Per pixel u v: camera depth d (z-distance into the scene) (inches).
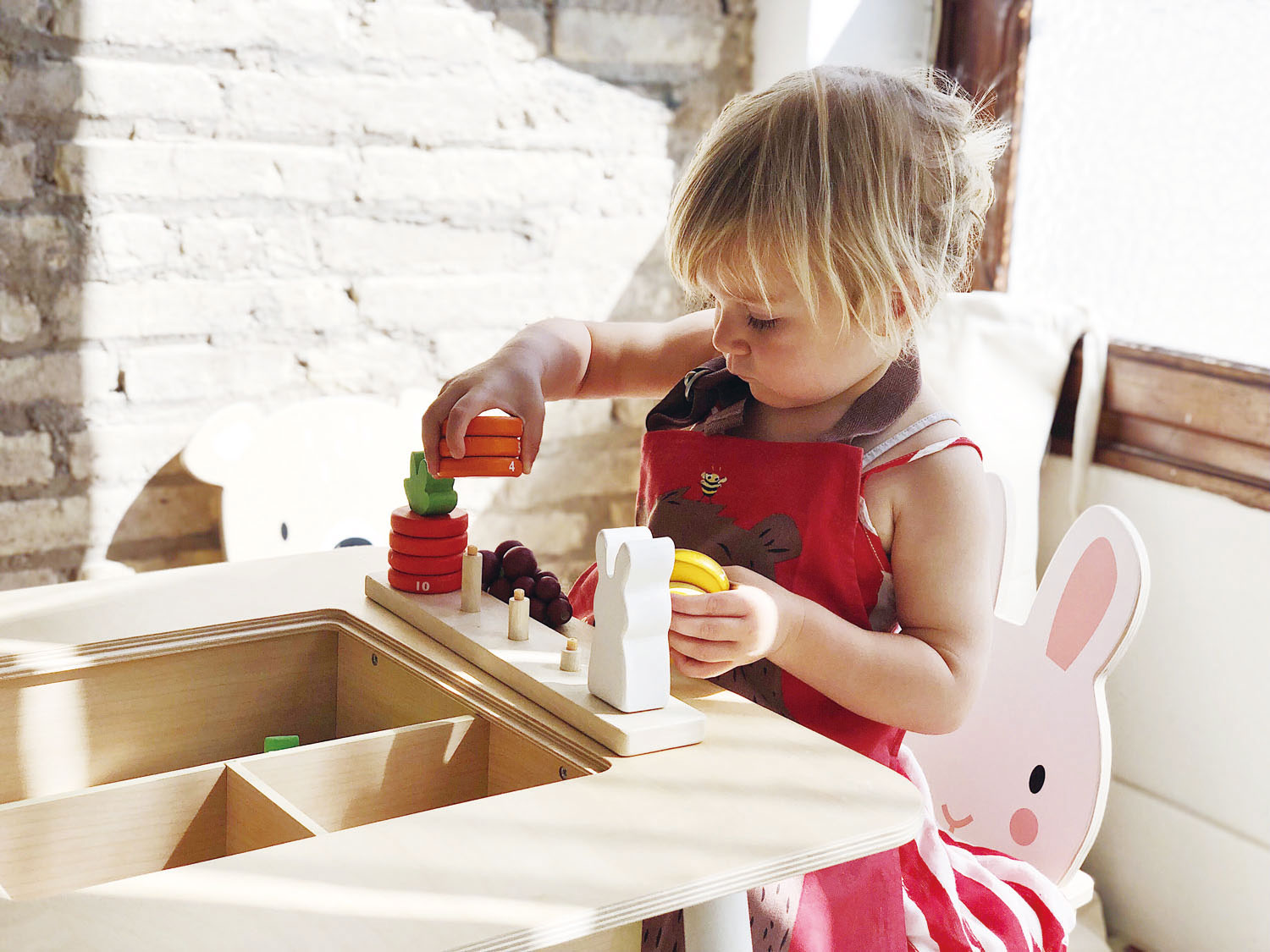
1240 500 55.9
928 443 34.1
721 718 27.8
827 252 31.1
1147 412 60.4
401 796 28.7
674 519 36.6
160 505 60.4
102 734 31.3
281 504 58.8
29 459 57.1
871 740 34.4
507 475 34.6
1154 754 60.6
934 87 35.9
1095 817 39.0
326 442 59.7
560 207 68.1
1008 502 44.5
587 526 72.6
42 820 25.9
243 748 33.7
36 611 32.6
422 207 64.2
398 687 32.0
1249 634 55.9
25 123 54.4
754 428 37.2
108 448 58.7
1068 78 66.0
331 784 28.1
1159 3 60.7
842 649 30.6
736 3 70.7
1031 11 67.5
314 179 61.2
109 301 57.6
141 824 26.9
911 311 33.1
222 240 59.6
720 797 24.0
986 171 35.5
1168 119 60.9
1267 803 55.5
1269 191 56.4
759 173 31.6
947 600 33.2
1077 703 40.2
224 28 57.7
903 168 32.5
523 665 29.0
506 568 34.3
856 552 34.2
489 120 65.1
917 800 24.3
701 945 22.5
